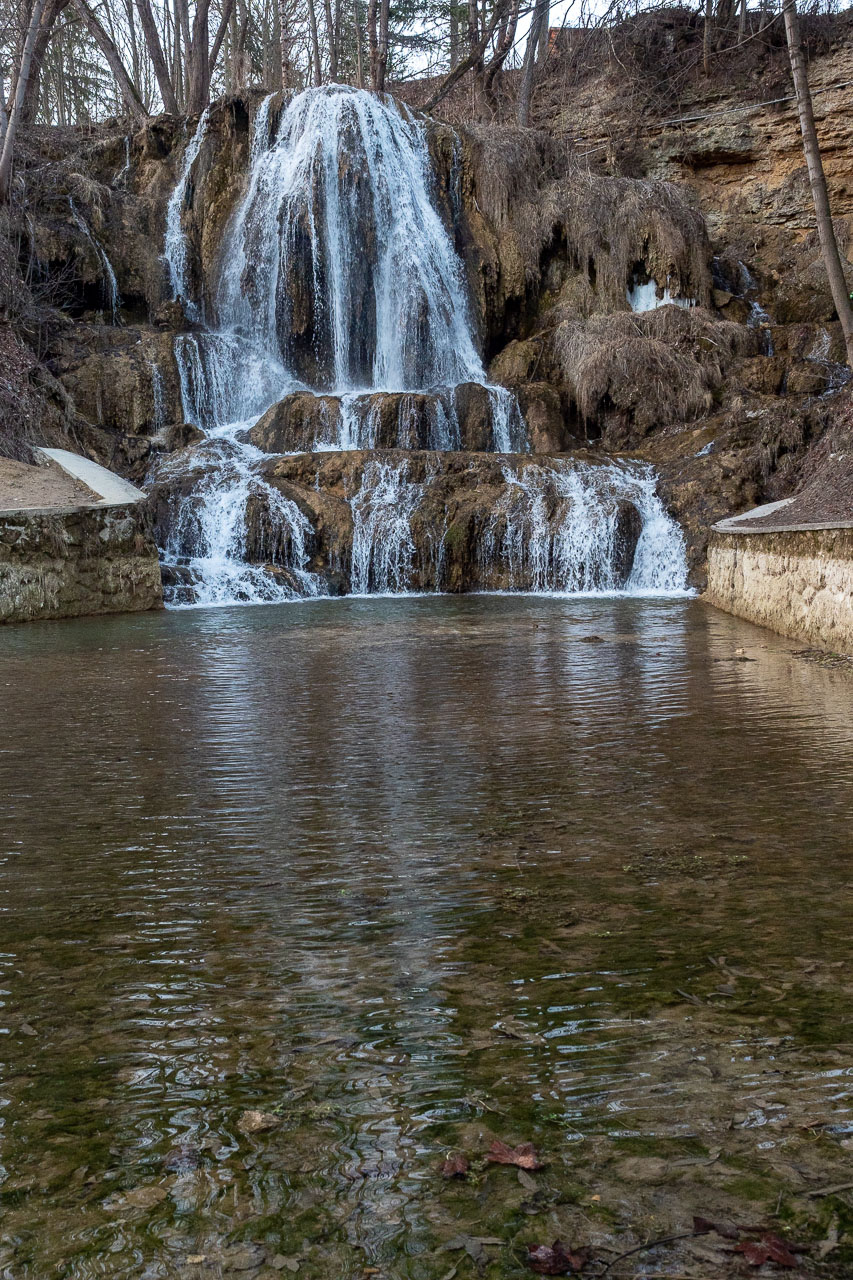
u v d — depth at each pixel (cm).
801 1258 189
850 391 1848
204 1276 188
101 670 980
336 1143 227
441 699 817
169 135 2884
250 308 2581
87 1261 193
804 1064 255
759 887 383
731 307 2736
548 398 2300
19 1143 228
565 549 1870
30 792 543
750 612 1358
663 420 2291
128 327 2495
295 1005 291
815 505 1353
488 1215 203
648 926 346
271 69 4516
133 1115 238
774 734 668
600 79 3200
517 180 2728
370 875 405
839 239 2803
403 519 1894
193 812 502
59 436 1972
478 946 332
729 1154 220
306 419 2155
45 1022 283
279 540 1855
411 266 2561
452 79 3238
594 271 2694
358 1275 188
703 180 3072
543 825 473
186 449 2084
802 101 1614
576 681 897
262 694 845
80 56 4238
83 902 379
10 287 2219
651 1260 190
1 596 1389
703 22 3109
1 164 2348
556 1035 272
